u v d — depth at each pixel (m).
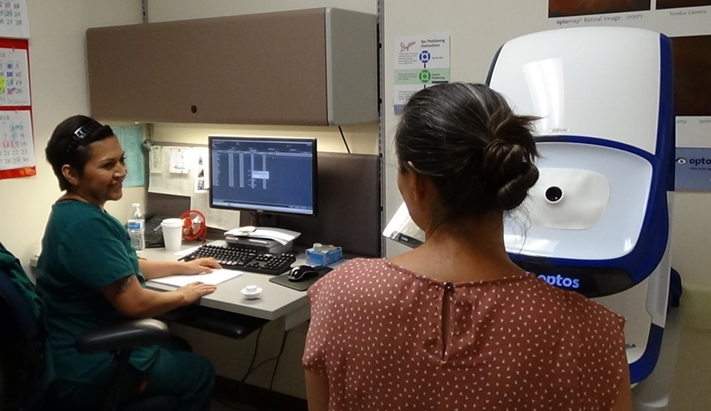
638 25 1.87
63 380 1.80
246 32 2.16
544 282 0.80
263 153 2.39
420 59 2.21
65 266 1.80
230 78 2.22
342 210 2.39
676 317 1.70
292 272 2.07
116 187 1.93
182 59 2.31
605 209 1.15
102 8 2.66
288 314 2.00
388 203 2.32
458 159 0.77
